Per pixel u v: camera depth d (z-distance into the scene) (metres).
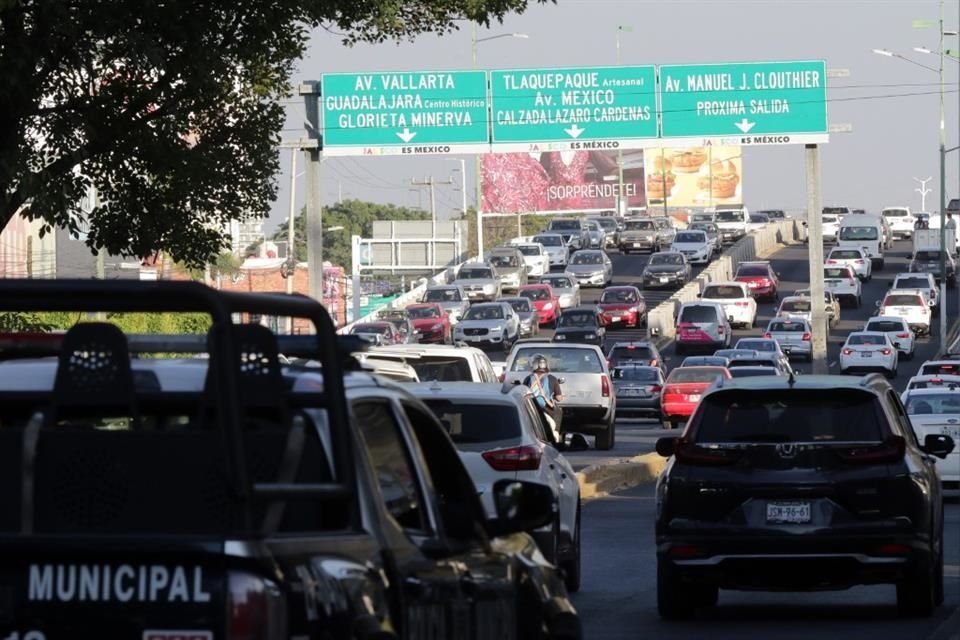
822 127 125.62
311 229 108.31
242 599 10.95
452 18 59.09
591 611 34.22
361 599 12.05
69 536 11.09
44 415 12.53
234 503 11.41
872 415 31.67
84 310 11.71
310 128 107.62
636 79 127.62
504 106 127.62
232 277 170.38
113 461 11.86
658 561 32.25
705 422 32.03
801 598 36.78
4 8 40.25
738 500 31.34
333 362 11.98
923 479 31.80
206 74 48.28
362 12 54.12
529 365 88.94
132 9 46.16
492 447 34.97
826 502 31.17
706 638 30.33
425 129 127.50
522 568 16.27
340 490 11.64
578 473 64.62
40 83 46.19
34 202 44.03
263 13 49.06
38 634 11.05
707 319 174.00
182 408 12.86
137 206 53.53
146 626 10.99
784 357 142.75
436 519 14.45
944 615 33.19
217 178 53.91
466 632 14.47
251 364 11.47
